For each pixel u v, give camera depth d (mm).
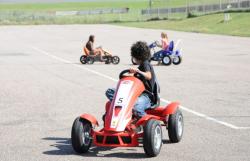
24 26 120938
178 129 13867
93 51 37031
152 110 13734
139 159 12195
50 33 86750
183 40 64188
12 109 19312
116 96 12633
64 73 31203
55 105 20047
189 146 13500
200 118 17359
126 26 110875
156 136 12453
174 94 22656
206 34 76875
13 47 55250
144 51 13305
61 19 148125
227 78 28391
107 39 67250
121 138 12203
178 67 34500
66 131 15492
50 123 16688
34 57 42969
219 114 18047
